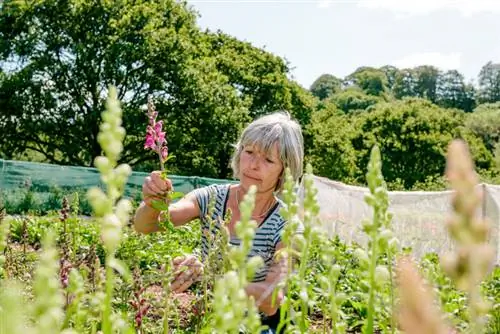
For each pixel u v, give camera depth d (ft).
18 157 123.44
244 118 123.95
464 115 239.91
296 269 6.80
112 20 114.01
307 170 5.13
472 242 2.06
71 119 112.57
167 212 10.71
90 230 31.91
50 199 67.46
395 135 208.54
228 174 137.28
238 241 11.77
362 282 4.77
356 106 329.31
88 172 68.74
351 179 170.71
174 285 8.97
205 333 6.10
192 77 115.85
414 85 366.63
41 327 2.69
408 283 2.18
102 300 3.95
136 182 67.92
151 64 114.11
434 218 38.78
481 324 2.58
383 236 4.25
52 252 2.87
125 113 109.09
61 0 114.01
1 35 114.21
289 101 153.99
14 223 39.29
